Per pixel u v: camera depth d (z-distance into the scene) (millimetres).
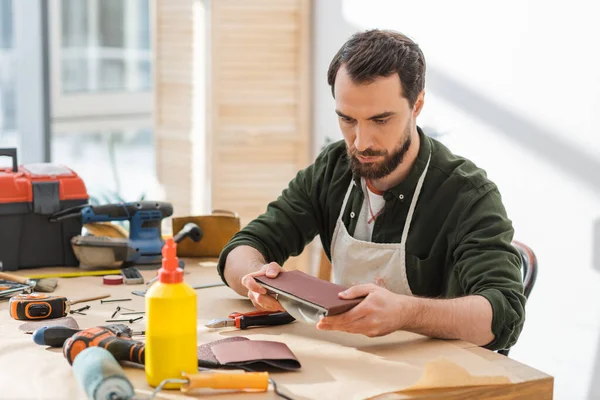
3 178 2016
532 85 2555
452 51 2852
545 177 2537
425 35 2963
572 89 2422
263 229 1896
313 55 3512
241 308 1726
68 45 3957
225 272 1805
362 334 1521
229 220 2176
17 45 3598
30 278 1951
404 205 1758
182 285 1231
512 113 2635
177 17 3539
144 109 4285
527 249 1908
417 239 1749
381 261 1774
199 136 3506
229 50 3408
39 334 1425
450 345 1470
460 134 2846
